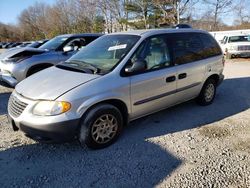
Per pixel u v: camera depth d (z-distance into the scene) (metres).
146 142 4.16
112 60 4.27
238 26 32.94
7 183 3.20
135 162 3.60
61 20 53.19
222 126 4.76
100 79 3.87
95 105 3.83
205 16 27.36
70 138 3.67
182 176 3.27
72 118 3.59
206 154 3.78
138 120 5.07
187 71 5.04
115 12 35.78
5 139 4.32
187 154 3.78
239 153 3.79
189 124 4.86
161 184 3.13
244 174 3.29
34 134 3.60
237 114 5.37
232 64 13.84
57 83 3.83
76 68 4.24
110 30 37.78
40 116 3.53
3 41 84.69
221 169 3.40
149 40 4.54
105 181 3.21
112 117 4.00
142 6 32.47
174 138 4.29
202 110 5.61
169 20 26.48
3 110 5.77
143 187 3.09
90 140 3.80
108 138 4.01
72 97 3.59
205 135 4.39
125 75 4.11
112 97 3.92
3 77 7.11
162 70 4.59
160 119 5.11
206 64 5.51
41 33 73.31
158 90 4.55
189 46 5.24
